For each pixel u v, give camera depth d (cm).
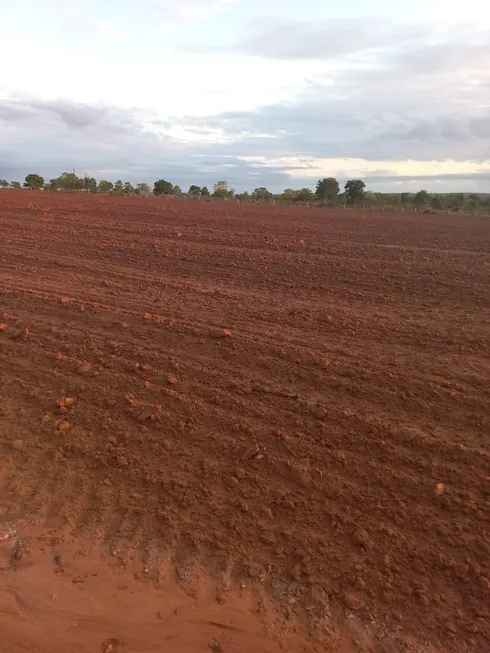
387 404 474
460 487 378
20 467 418
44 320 674
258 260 1009
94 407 486
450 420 450
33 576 324
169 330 635
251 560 332
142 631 291
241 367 545
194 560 333
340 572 322
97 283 834
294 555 333
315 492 381
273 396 491
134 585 318
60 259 991
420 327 645
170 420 461
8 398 507
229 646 282
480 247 1205
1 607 305
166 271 919
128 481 398
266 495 379
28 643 285
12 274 887
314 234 1405
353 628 291
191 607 304
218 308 718
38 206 1905
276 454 416
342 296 784
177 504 375
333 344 595
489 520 350
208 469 403
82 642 285
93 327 650
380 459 408
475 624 290
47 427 461
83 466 416
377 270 935
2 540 351
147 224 1501
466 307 727
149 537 350
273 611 302
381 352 574
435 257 1059
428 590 310
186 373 534
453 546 334
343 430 440
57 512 373
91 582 320
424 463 400
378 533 345
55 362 564
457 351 574
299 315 690
